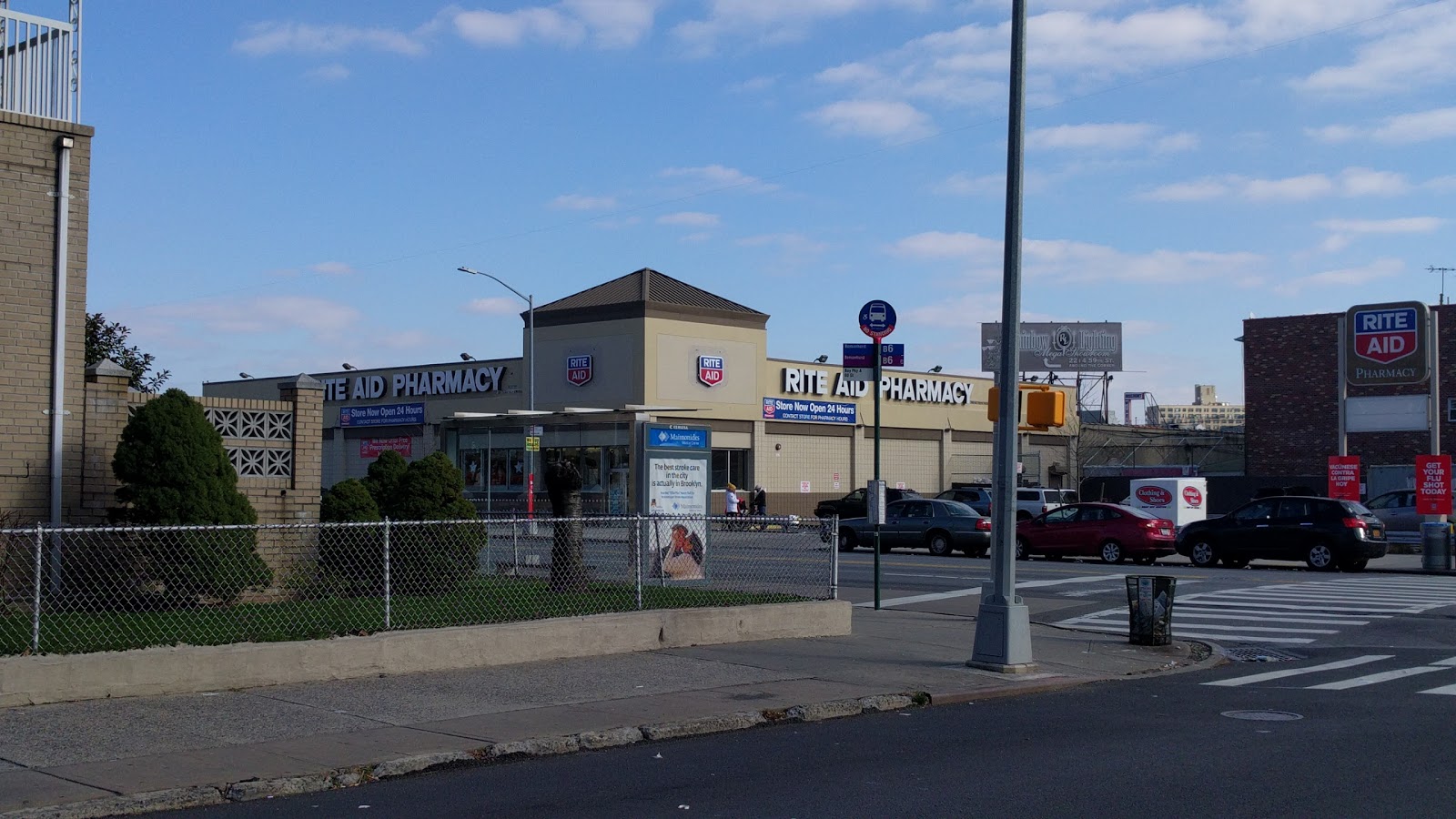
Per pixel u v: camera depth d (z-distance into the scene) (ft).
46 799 24.63
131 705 33.50
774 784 27.71
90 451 47.21
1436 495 101.19
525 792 27.02
